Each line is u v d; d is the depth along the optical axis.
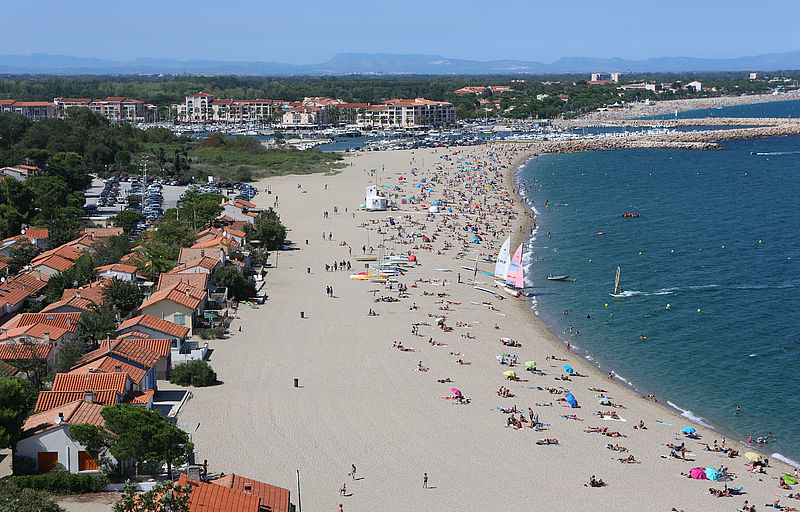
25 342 99.62
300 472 80.31
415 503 75.12
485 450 87.12
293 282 157.62
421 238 199.50
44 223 187.12
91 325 109.31
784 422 97.88
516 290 153.75
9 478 71.81
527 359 117.75
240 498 65.19
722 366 115.31
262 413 94.31
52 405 82.56
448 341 123.81
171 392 99.56
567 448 88.50
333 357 114.81
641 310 141.75
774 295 148.38
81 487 72.19
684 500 77.88
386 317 135.25
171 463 75.12
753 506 76.81
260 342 120.56
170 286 133.25
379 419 94.00
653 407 101.69
